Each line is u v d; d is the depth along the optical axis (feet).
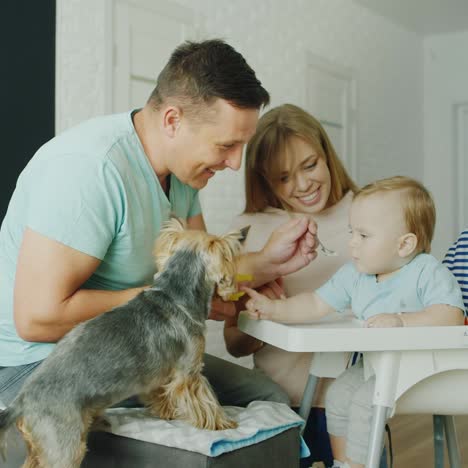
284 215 6.21
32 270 3.76
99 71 8.64
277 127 5.97
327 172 6.11
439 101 17.78
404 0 14.56
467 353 3.53
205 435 3.53
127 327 3.57
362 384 4.12
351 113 14.52
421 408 3.65
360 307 4.62
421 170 17.90
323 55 13.52
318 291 4.78
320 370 4.84
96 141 4.07
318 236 6.18
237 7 11.12
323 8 13.48
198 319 3.82
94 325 3.53
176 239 3.98
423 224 4.51
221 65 4.06
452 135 17.69
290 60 12.42
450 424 4.72
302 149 5.93
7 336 4.12
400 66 16.75
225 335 5.89
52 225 3.76
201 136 4.13
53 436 3.28
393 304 4.45
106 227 3.95
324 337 3.33
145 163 4.30
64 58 8.09
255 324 4.10
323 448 5.75
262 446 3.76
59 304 3.76
